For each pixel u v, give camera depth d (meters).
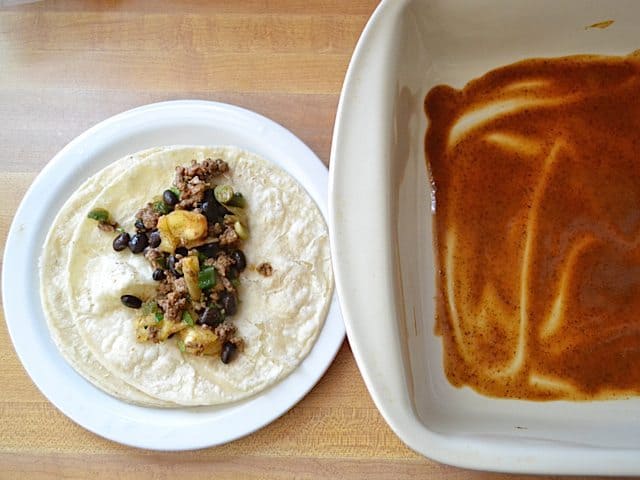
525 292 0.29
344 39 0.33
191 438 0.28
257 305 0.30
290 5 0.33
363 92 0.26
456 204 0.30
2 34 0.34
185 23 0.34
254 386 0.29
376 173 0.26
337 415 0.29
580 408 0.27
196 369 0.30
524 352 0.28
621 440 0.25
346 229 0.25
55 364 0.30
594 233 0.29
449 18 0.29
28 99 0.34
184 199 0.31
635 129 0.30
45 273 0.31
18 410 0.30
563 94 0.30
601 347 0.28
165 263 0.31
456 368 0.28
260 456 0.29
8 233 0.32
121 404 0.29
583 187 0.30
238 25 0.33
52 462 0.29
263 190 0.31
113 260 0.31
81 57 0.34
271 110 0.33
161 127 0.32
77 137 0.33
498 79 0.31
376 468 0.29
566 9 0.29
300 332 0.30
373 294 0.25
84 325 0.30
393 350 0.24
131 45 0.34
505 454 0.23
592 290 0.29
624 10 0.29
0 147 0.33
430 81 0.31
